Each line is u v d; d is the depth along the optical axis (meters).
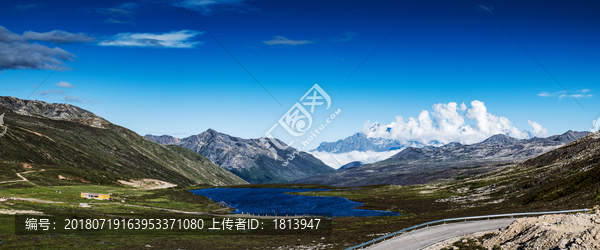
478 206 132.75
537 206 93.25
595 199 76.94
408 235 69.56
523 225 54.44
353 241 80.50
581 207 74.81
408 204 169.88
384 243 64.62
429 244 60.59
